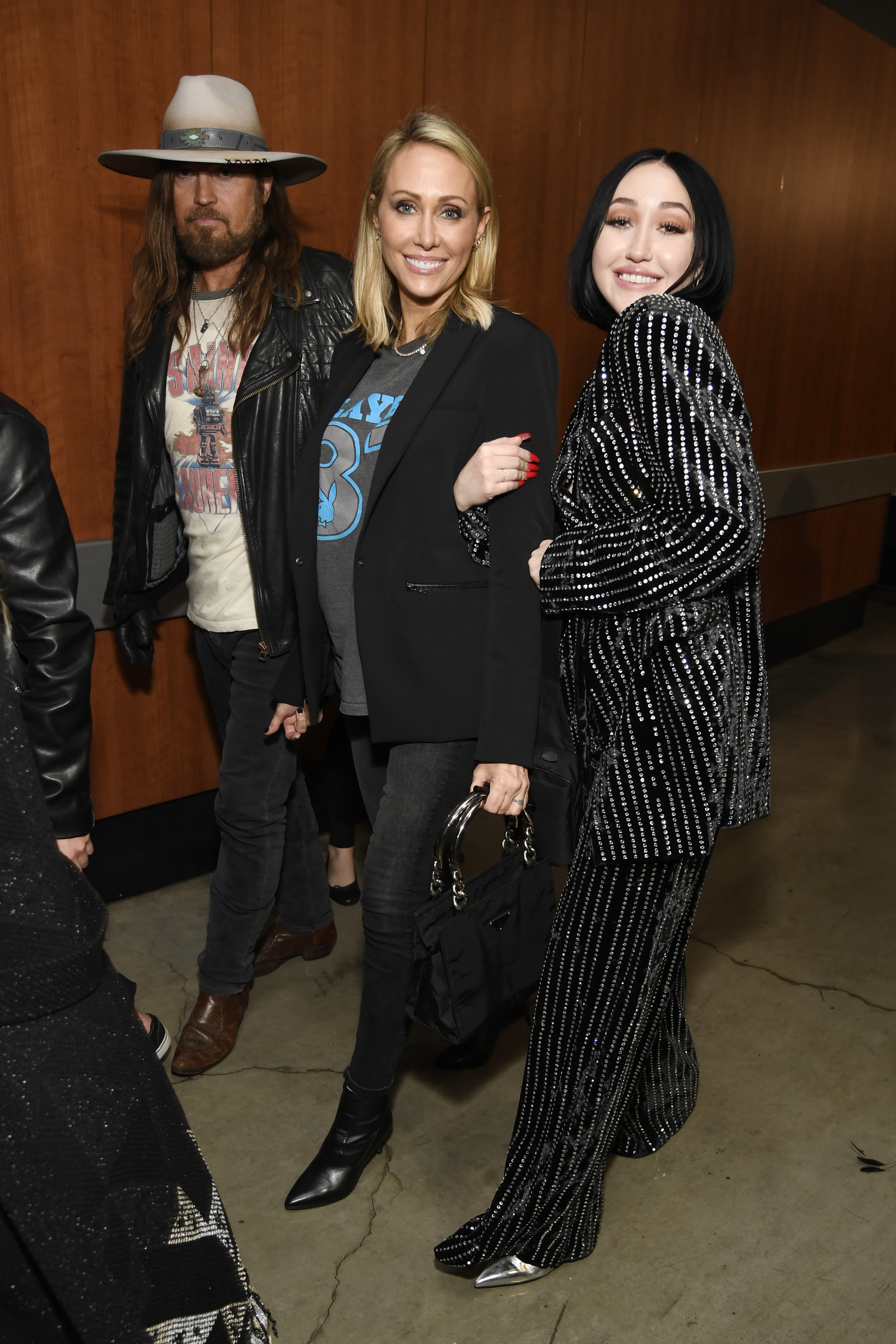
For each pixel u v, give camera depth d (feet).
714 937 8.67
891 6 14.94
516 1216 5.11
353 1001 7.74
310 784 10.06
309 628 5.95
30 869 2.33
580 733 4.84
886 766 12.57
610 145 11.21
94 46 7.27
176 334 6.56
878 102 15.26
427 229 5.12
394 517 5.26
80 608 8.09
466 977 4.88
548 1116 5.02
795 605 16.74
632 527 4.17
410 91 9.20
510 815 5.03
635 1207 5.86
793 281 14.62
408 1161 6.19
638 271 4.54
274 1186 5.97
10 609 4.75
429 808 5.48
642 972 4.73
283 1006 7.65
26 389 7.57
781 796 11.55
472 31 9.52
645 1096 5.98
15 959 2.27
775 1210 5.86
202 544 6.82
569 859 5.18
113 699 8.55
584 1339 5.03
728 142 12.74
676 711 4.35
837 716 14.30
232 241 6.27
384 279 5.55
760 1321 5.14
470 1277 5.41
